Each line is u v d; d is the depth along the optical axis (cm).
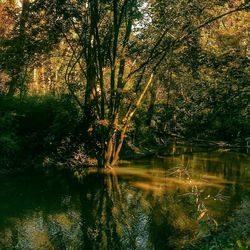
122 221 1327
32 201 1504
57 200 1534
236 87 1667
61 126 2278
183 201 1547
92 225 1285
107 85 2684
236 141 2486
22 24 2350
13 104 2258
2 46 2377
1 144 1986
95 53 2233
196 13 2130
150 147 2927
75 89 2434
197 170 2153
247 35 2366
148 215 1388
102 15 2291
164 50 2191
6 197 1533
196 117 2519
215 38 2383
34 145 2197
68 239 1166
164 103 3278
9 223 1273
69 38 2533
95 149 2289
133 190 1714
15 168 1977
